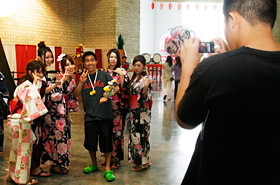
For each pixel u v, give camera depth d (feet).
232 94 3.63
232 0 4.10
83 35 44.91
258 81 3.59
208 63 3.82
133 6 46.29
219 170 3.81
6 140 18.79
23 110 11.19
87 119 12.64
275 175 3.61
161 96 42.73
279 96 3.55
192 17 86.89
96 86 12.76
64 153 12.87
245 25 3.99
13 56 33.35
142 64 13.34
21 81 11.86
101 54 43.42
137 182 12.21
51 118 12.73
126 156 15.84
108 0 43.11
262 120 3.59
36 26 38.32
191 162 4.40
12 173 11.86
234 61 3.73
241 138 3.68
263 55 3.70
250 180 3.67
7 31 35.19
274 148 3.61
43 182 12.16
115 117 13.65
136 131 13.39
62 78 12.57
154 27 87.61
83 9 44.70
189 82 4.05
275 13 3.98
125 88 13.78
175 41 69.72
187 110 3.90
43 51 13.43
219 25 86.53
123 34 44.52
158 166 14.16
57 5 40.91
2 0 32.12
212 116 3.85
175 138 19.49
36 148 12.73
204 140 4.01
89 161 14.90
